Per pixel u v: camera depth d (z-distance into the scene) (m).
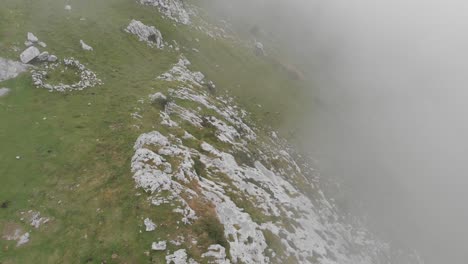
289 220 47.44
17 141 38.09
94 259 27.95
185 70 70.25
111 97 50.31
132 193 34.03
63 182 34.81
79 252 28.42
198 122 54.91
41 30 57.78
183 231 31.38
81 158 38.09
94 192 34.03
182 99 57.91
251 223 39.53
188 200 35.25
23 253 27.83
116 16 73.56
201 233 32.16
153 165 37.34
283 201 50.75
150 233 30.31
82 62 55.25
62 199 32.97
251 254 35.34
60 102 46.22
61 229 30.19
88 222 30.95
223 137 55.41
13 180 33.75
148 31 73.19
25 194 32.75
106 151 39.75
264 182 51.69
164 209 32.56
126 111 47.75
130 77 57.78
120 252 28.61
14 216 30.58
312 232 49.50
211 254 30.44
